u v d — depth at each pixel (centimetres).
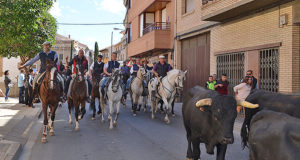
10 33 963
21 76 1664
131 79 1333
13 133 813
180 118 1183
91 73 1126
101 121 1098
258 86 1134
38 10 967
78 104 926
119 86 976
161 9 2262
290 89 981
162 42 1988
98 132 895
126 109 1471
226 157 631
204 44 1622
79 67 917
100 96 1080
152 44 2023
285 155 302
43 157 620
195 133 477
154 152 664
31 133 870
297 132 301
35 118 1152
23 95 1673
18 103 1692
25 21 922
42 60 834
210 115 425
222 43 1383
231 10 1159
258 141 340
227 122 386
